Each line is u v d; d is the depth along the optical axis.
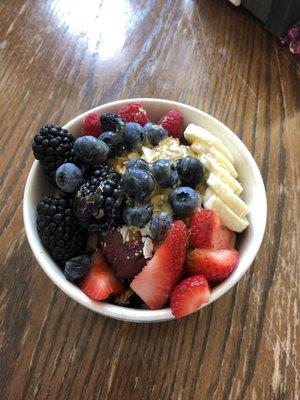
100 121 0.19
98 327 0.19
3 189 0.23
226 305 0.20
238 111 0.25
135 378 0.18
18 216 0.22
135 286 0.17
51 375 0.18
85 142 0.17
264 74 0.27
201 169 0.18
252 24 0.29
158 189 0.18
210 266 0.17
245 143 0.24
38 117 0.25
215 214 0.17
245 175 0.19
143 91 0.26
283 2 0.26
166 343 0.19
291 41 0.28
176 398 0.18
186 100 0.26
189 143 0.20
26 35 0.28
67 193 0.18
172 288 0.17
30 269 0.21
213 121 0.20
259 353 0.19
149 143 0.19
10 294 0.20
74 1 0.30
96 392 0.18
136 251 0.17
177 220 0.18
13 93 0.26
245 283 0.20
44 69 0.27
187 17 0.29
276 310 0.20
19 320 0.19
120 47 0.28
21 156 0.24
